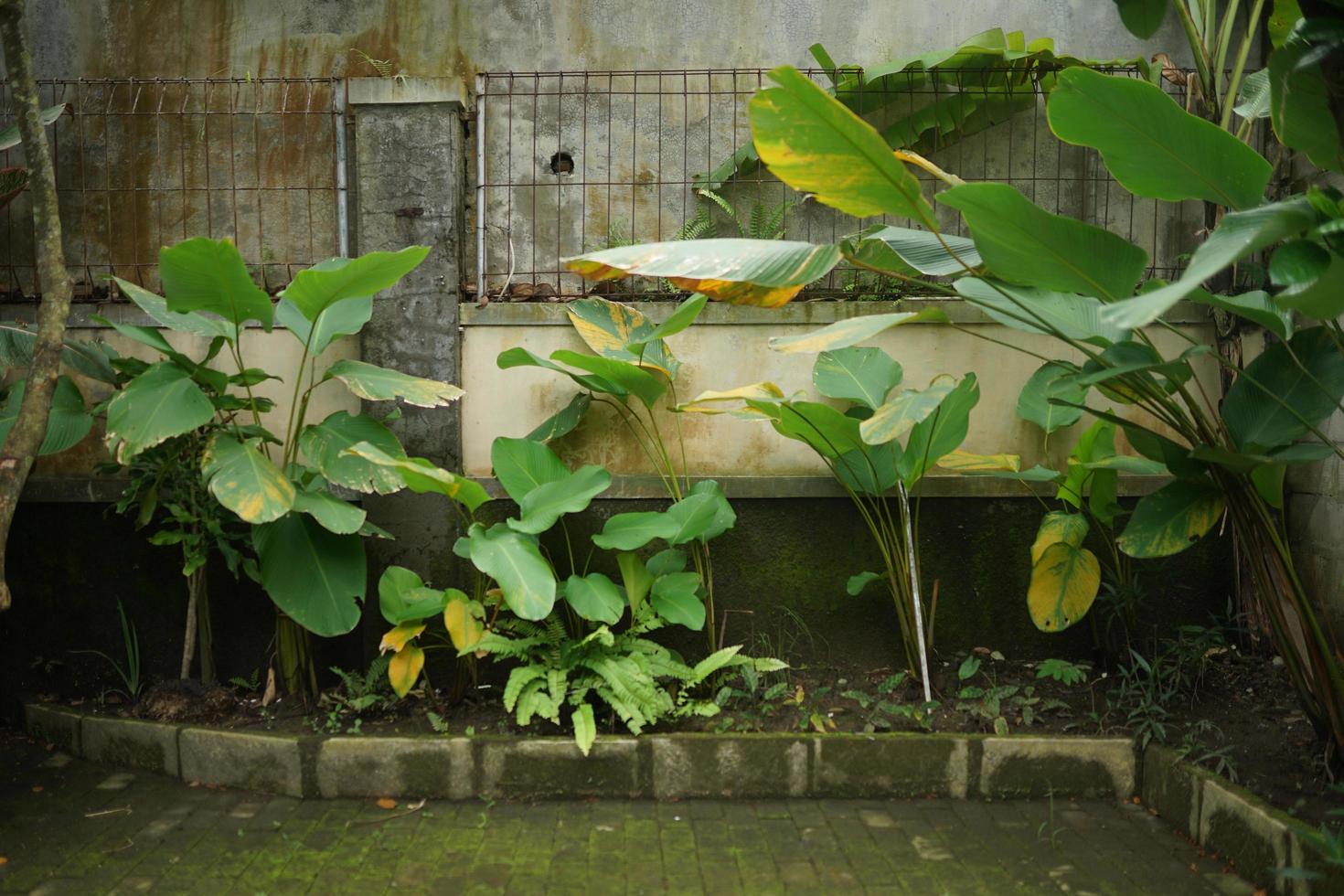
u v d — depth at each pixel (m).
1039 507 5.06
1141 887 3.39
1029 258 3.21
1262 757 3.83
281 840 3.77
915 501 5.06
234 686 4.90
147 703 4.61
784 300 3.48
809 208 5.53
